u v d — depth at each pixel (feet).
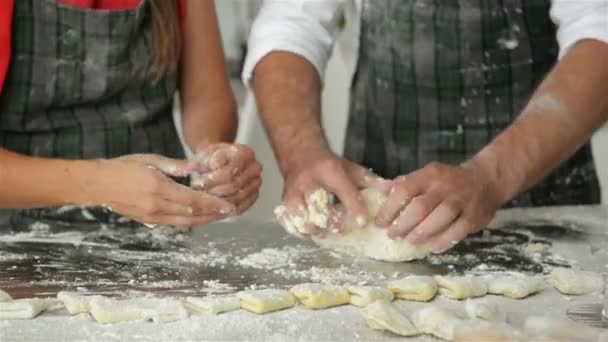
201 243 4.99
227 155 4.78
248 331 3.62
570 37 5.13
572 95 4.85
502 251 4.81
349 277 4.37
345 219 4.67
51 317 3.74
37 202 4.65
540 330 3.58
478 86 5.90
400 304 3.99
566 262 4.63
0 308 3.71
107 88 5.32
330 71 8.38
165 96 5.63
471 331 3.52
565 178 6.11
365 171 4.88
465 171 4.58
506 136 4.78
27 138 5.25
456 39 5.80
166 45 5.44
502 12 5.77
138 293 4.10
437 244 4.49
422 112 5.99
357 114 6.26
